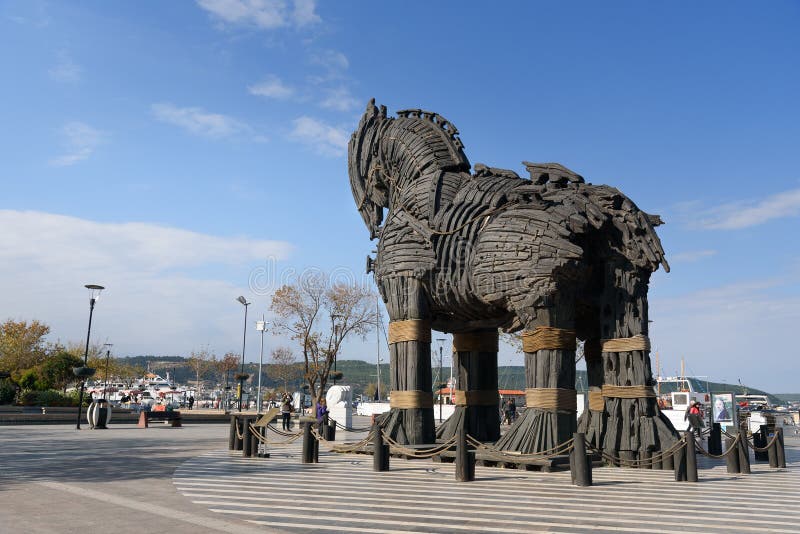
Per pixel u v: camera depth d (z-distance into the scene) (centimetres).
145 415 2545
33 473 970
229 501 726
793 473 1078
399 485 873
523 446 1057
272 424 2855
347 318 3809
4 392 3216
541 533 562
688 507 706
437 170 1296
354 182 1504
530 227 1091
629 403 1132
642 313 1132
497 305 1158
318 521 612
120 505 688
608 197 1131
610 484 898
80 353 5866
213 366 7325
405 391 1236
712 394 2108
